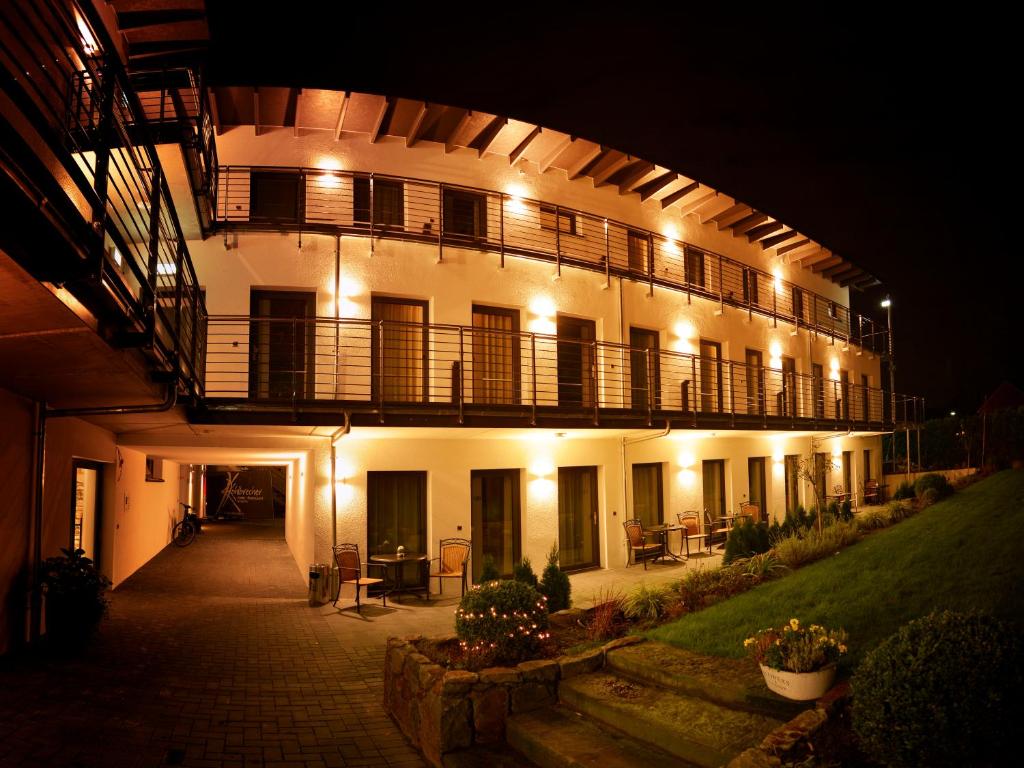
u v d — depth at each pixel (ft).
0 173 10.44
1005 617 19.45
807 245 72.59
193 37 31.58
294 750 18.53
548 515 45.55
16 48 20.11
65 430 29.37
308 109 39.75
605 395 49.01
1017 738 11.96
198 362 34.01
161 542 62.03
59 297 14.29
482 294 43.70
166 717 19.72
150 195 20.22
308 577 39.60
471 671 19.12
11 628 24.06
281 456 50.93
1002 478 45.83
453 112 42.16
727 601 25.79
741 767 13.06
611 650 21.21
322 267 39.27
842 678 16.99
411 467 40.55
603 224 51.67
